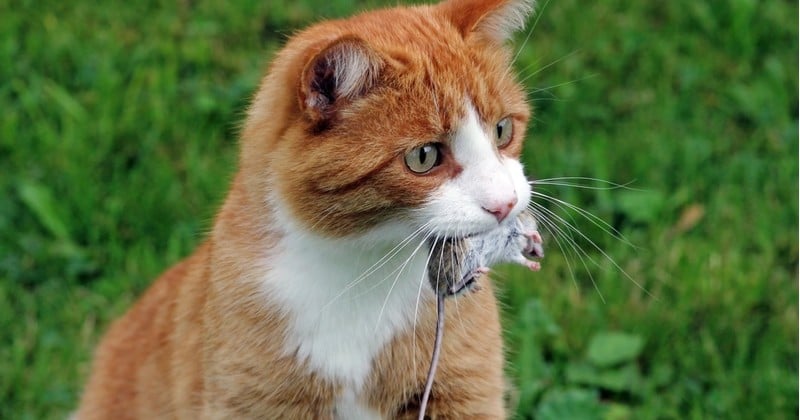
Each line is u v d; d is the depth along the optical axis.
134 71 7.36
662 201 6.53
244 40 7.67
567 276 6.20
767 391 5.57
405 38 4.00
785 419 5.48
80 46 7.47
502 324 5.27
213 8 7.85
